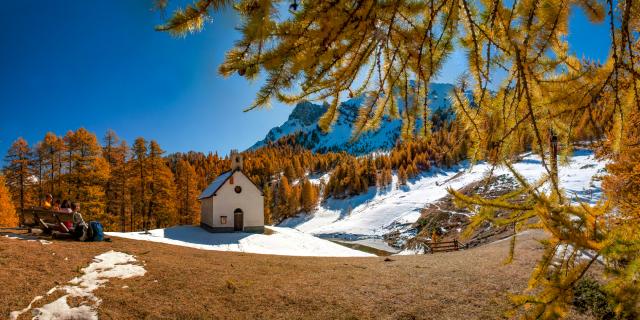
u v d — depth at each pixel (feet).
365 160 383.04
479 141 6.48
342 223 244.22
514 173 6.02
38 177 120.26
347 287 29.71
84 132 109.09
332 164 470.80
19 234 40.63
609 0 5.37
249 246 67.41
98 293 26.08
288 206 321.11
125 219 128.47
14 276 26.43
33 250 33.19
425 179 321.52
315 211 318.24
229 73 5.12
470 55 5.90
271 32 4.86
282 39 5.07
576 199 6.04
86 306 24.06
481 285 28.50
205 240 69.92
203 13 4.62
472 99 6.32
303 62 5.32
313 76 5.63
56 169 119.75
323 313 24.73
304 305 25.98
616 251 4.94
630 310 4.99
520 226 6.33
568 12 5.52
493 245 50.16
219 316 24.17
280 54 5.09
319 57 5.41
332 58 5.58
